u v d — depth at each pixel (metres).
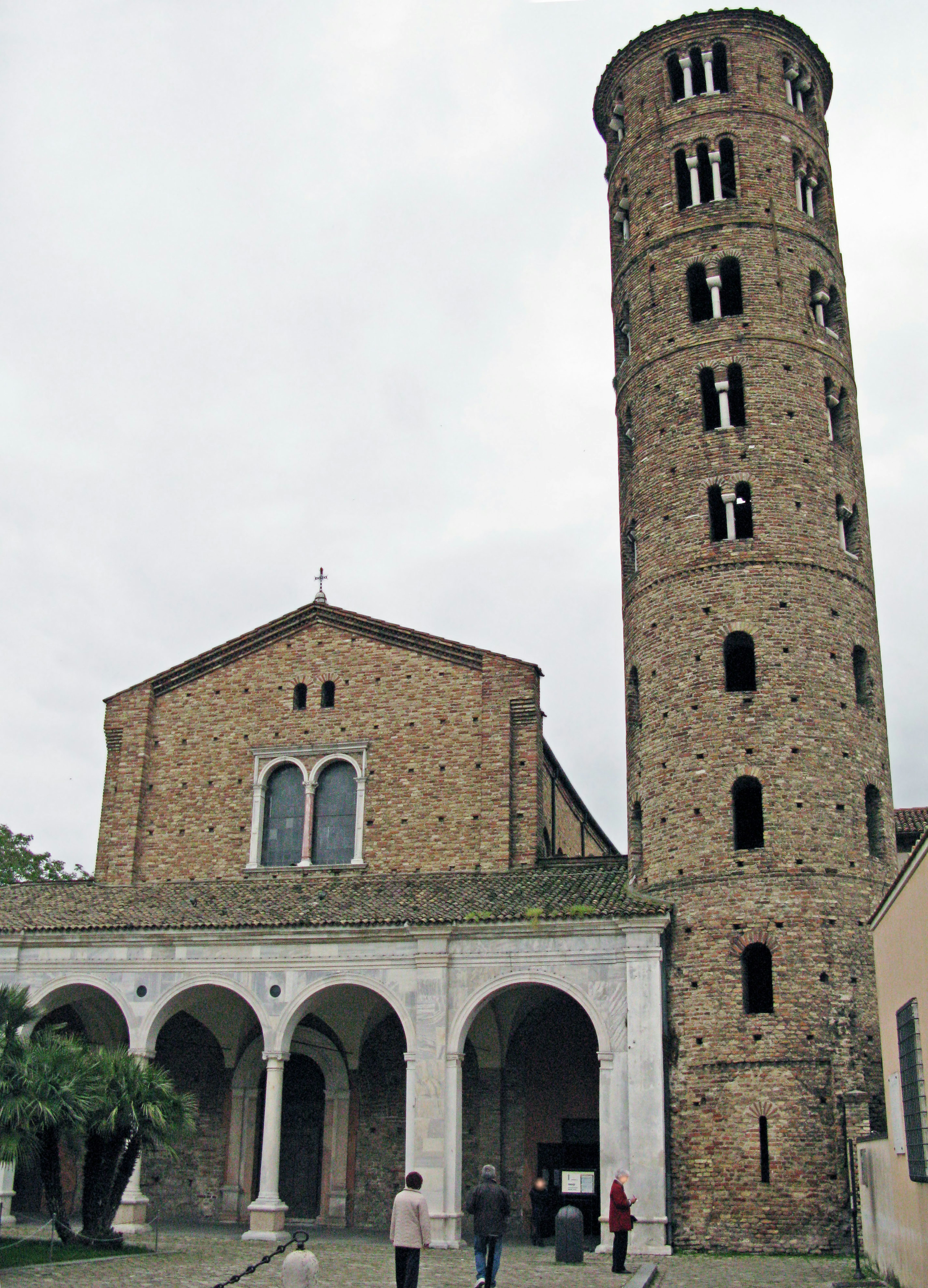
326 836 48.19
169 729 51.00
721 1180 35.69
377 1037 45.50
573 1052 43.53
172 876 48.81
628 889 40.91
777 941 37.50
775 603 41.19
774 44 48.72
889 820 40.91
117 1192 33.84
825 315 46.91
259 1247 35.91
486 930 39.38
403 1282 23.50
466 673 48.28
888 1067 28.55
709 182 47.84
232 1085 46.00
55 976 42.88
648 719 42.31
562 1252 32.97
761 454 42.91
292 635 50.84
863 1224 33.09
